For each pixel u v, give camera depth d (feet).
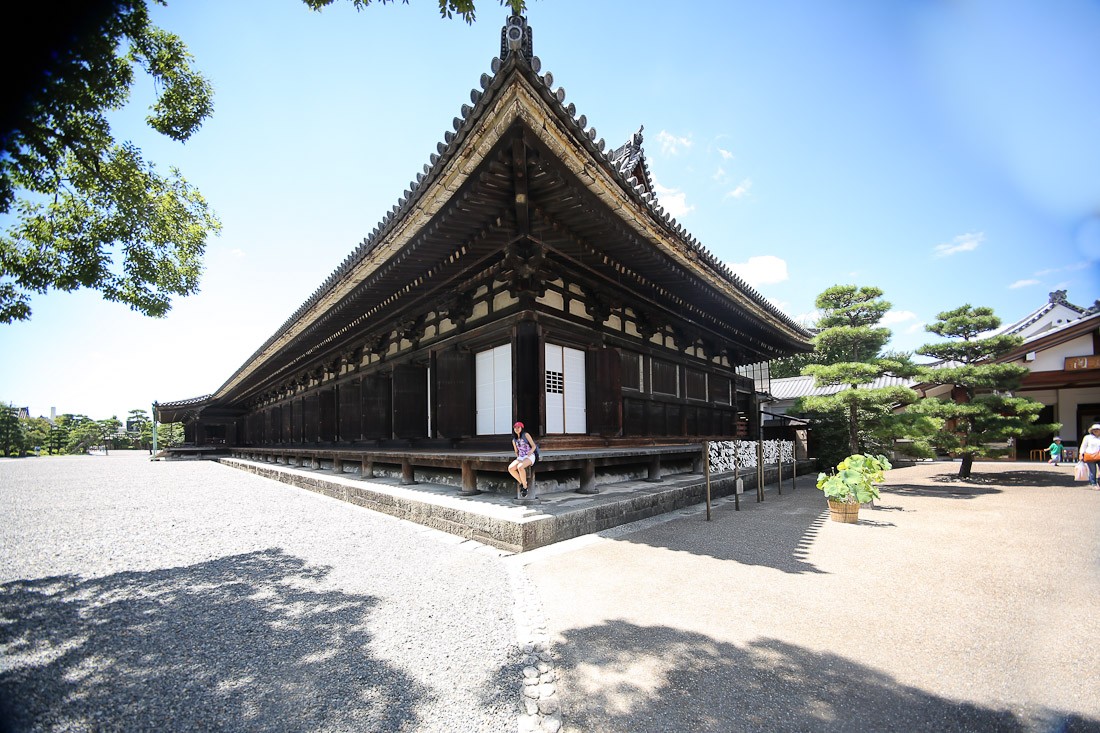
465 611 13.65
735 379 55.21
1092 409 67.31
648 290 35.32
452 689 9.69
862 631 12.14
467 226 24.84
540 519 20.36
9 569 18.34
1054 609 13.42
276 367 66.54
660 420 40.09
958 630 12.14
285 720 8.63
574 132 18.86
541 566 17.79
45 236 19.86
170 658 10.99
